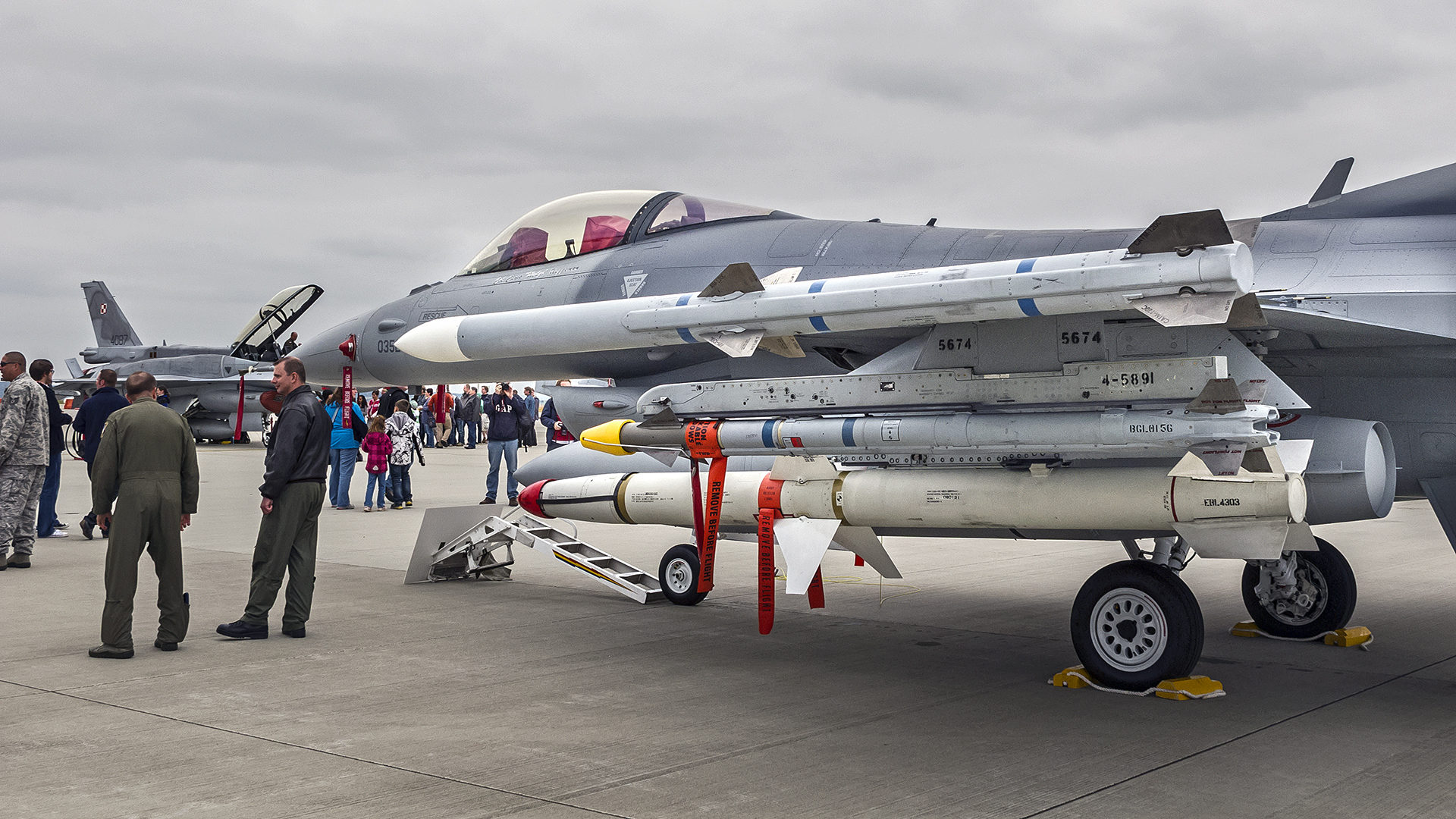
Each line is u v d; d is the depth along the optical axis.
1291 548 6.40
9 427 10.18
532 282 10.03
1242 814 3.98
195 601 8.84
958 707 5.61
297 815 3.95
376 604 8.92
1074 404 6.16
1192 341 5.97
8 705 5.57
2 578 9.87
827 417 6.85
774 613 7.21
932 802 4.12
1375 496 6.43
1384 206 7.33
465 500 18.58
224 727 5.16
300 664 6.61
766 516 7.05
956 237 8.21
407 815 3.96
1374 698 5.81
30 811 3.98
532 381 10.49
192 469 7.09
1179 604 5.70
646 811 4.01
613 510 8.71
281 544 7.36
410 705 5.61
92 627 7.66
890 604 8.99
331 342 11.20
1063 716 5.42
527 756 4.71
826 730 5.16
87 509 16.78
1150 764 4.61
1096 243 7.55
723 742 4.95
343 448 17.19
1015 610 8.66
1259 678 6.29
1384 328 6.27
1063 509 6.06
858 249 8.49
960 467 6.69
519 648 7.16
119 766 4.55
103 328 46.66
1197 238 5.02
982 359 6.43
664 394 7.40
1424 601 8.97
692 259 9.17
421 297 10.70
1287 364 7.12
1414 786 4.31
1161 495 5.76
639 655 6.94
